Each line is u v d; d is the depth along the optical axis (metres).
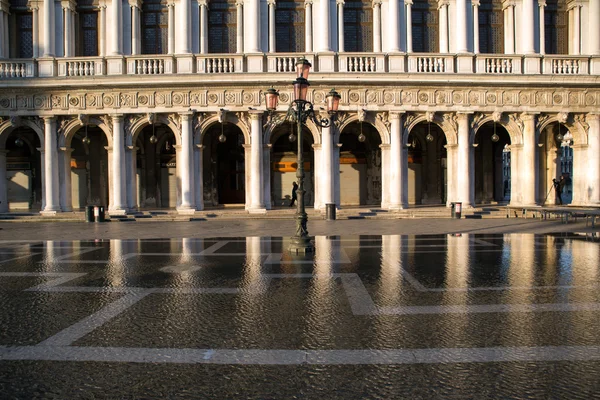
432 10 31.56
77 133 34.88
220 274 11.15
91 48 31.20
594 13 31.08
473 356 5.81
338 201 29.52
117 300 8.67
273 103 16.02
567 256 13.73
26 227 24.38
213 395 4.77
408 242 17.23
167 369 5.44
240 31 30.47
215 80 28.22
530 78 29.02
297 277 10.74
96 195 35.25
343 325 7.11
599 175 29.94
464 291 9.32
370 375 5.25
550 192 34.47
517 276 10.80
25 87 28.50
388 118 29.31
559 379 5.12
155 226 24.33
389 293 9.16
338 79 28.28
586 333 6.68
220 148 35.94
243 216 28.59
